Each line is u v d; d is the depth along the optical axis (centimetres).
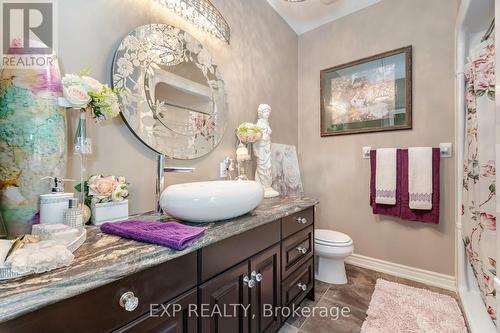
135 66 111
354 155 222
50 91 78
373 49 212
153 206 119
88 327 51
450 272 179
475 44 158
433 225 185
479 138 123
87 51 96
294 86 249
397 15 200
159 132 121
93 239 74
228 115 165
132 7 111
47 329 45
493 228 110
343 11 222
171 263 69
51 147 78
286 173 223
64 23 90
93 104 87
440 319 140
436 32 184
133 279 59
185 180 136
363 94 216
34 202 76
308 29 248
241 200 99
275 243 119
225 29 158
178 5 129
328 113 236
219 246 85
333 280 188
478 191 126
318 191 243
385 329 133
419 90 191
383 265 206
